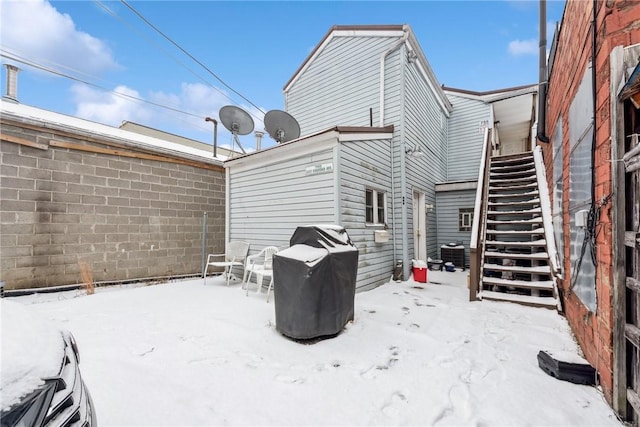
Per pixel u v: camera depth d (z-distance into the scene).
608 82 2.02
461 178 10.71
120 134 7.95
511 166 7.33
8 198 4.71
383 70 6.86
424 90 8.34
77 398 1.18
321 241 3.29
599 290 2.19
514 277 5.33
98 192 5.73
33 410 0.94
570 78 3.28
